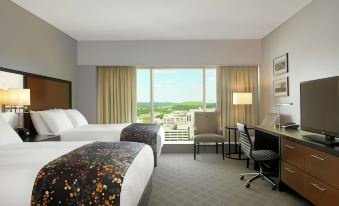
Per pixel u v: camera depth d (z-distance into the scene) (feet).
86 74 18.10
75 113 14.89
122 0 11.25
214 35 16.85
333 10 9.77
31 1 11.25
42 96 13.26
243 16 13.26
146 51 17.93
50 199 5.03
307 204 8.92
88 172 5.26
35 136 11.18
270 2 11.48
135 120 18.49
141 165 6.55
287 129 11.94
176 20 13.85
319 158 7.49
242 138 11.27
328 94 8.05
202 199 9.36
